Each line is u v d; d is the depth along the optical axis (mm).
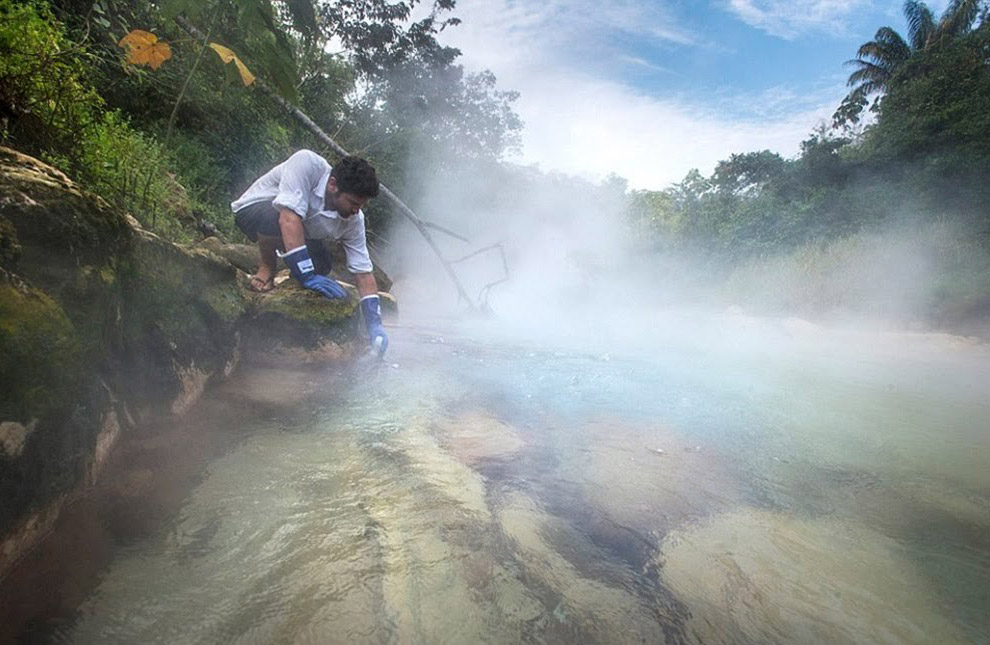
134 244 1627
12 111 2211
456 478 1458
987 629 932
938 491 1507
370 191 2637
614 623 920
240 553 1044
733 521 1305
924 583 1067
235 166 6801
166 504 1199
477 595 968
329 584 966
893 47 20266
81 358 1165
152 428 1573
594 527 1247
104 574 947
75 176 2359
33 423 987
